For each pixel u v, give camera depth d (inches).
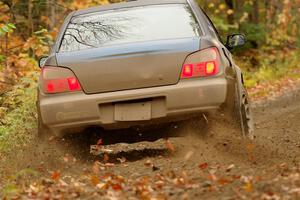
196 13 551.8
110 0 1272.1
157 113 503.5
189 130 525.0
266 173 406.0
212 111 503.8
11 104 771.4
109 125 507.5
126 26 542.9
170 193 375.2
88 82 506.9
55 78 510.3
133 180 436.5
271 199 328.8
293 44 2234.3
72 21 561.3
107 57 506.3
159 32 532.7
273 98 1206.9
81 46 530.6
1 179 486.3
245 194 346.6
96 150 624.1
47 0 1261.1
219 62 508.1
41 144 523.2
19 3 1256.8
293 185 350.9
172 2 565.9
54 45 539.8
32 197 408.5
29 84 802.8
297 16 2283.5
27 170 458.0
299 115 830.5
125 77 503.2
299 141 603.2
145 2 571.5
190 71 502.9
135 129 519.5
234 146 509.0
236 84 533.6
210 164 470.6
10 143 604.1
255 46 1975.9
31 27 1243.8
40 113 513.7
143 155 568.1
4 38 1122.7
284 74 1681.8
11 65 978.7
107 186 415.2
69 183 454.6
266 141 599.8
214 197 355.6
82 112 504.7
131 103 504.4
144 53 503.8
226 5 2001.7
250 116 610.5
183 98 499.2
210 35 532.4
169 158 518.6
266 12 2266.2
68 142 530.6
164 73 502.0
